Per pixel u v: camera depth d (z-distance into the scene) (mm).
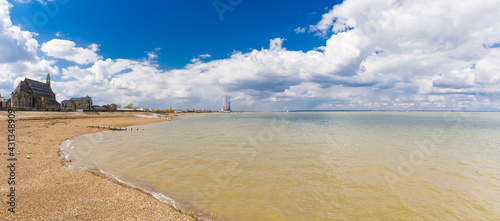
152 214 7559
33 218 6719
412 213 8289
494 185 11211
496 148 22125
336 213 8266
